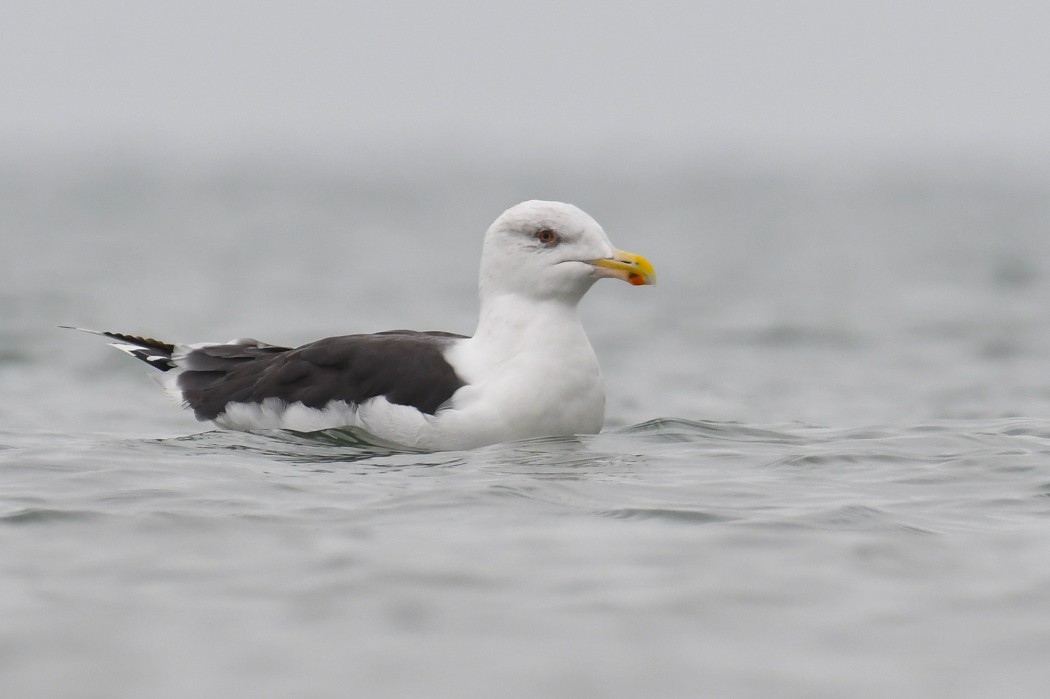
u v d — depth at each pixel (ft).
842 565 32.58
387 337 48.73
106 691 25.41
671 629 28.55
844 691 25.73
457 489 38.78
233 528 35.04
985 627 28.68
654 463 43.80
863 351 86.38
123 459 43.09
